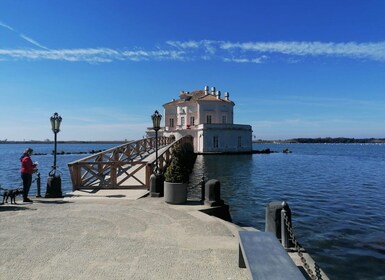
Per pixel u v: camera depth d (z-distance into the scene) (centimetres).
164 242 622
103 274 475
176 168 1007
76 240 633
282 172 3219
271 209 621
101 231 694
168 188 988
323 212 1376
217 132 6397
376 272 746
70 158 7225
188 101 7144
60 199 1067
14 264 511
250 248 407
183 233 681
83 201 1032
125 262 521
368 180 2581
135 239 640
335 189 2078
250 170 3419
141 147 2758
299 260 542
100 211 886
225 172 3206
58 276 468
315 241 969
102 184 1291
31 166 1040
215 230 703
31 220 787
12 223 759
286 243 589
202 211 905
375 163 4597
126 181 1447
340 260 818
